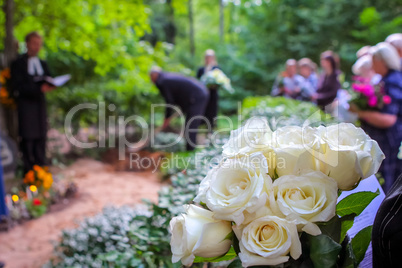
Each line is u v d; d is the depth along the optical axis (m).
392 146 3.33
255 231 0.74
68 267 2.55
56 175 6.20
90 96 7.99
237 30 18.61
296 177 0.76
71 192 5.29
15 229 4.21
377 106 3.30
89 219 3.34
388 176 3.36
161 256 1.80
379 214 0.79
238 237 0.76
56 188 5.27
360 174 0.74
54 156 7.21
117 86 8.38
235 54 16.58
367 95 3.29
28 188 4.93
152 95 8.83
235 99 14.76
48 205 4.84
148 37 18.36
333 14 15.11
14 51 6.49
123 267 1.88
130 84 8.44
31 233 4.11
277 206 0.75
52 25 7.89
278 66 16.05
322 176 0.75
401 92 3.31
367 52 5.23
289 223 0.72
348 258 0.79
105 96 8.18
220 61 16.62
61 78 5.96
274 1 16.83
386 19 13.89
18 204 4.68
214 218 0.78
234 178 0.78
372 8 13.58
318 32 15.26
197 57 17.91
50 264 3.04
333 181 0.75
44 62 5.98
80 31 7.84
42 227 4.27
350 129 0.80
